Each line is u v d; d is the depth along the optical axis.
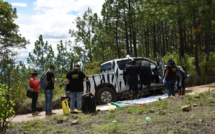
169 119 4.14
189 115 4.22
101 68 9.38
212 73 13.23
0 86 4.21
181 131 3.38
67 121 5.13
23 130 4.68
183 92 8.12
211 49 19.61
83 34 36.25
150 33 34.19
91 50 33.88
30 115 7.72
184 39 22.77
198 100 5.57
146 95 9.71
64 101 6.19
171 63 7.47
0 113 3.93
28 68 10.90
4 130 4.29
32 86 7.64
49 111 7.03
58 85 11.99
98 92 8.01
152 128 3.73
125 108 6.02
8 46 22.17
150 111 5.10
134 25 24.22
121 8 23.00
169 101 5.95
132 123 4.23
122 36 28.58
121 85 8.46
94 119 5.06
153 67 8.97
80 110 6.61
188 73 13.21
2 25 23.67
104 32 28.59
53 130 4.45
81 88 6.65
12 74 9.66
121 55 31.53
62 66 38.06
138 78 8.52
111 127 3.98
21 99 9.24
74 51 37.03
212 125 3.48
